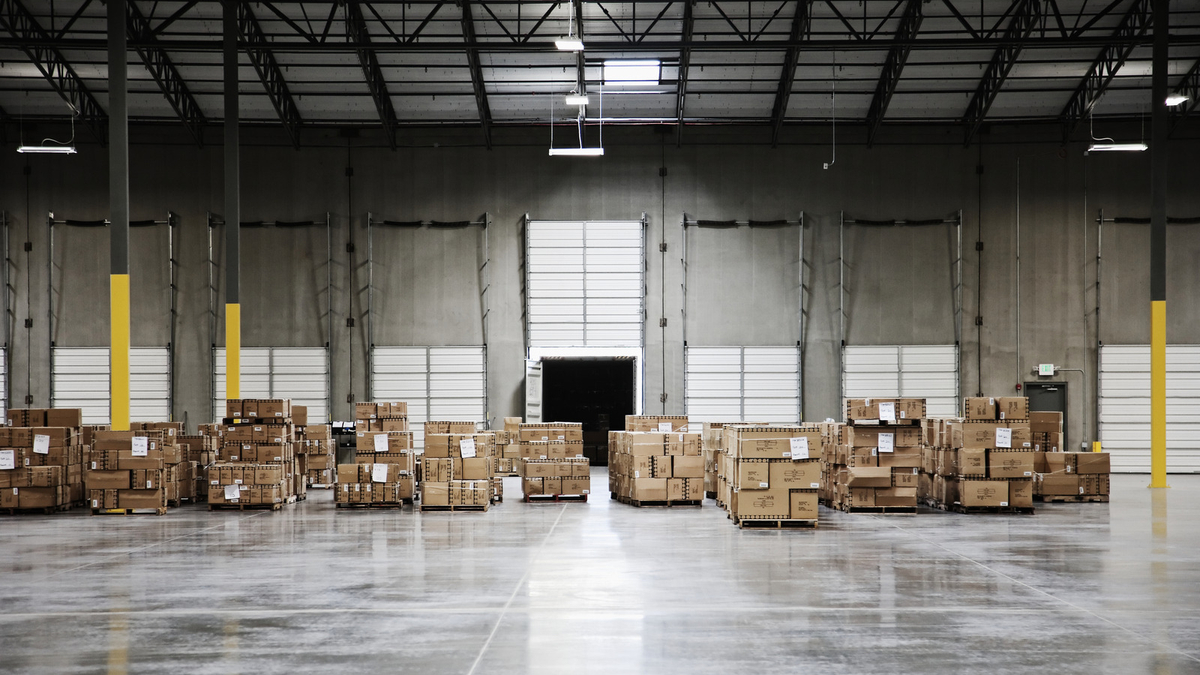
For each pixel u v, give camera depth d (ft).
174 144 80.53
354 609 25.05
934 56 73.51
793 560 33.14
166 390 79.66
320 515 48.75
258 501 51.34
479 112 78.02
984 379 79.92
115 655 20.68
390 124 80.12
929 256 80.48
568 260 81.05
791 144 81.15
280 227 80.69
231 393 60.90
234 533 41.34
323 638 21.94
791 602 25.85
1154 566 31.94
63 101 78.59
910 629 22.76
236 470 51.44
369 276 80.79
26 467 50.31
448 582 28.89
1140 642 21.57
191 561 33.35
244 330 80.33
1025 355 79.82
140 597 26.84
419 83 76.84
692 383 80.79
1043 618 23.95
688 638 21.86
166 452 51.06
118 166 53.57
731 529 42.16
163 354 79.77
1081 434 79.36
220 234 80.43
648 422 60.23
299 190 80.89
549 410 85.35
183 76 75.36
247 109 79.56
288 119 79.66
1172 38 62.54
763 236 81.05
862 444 49.21
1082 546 36.76
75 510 52.26
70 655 20.74
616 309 81.05
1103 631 22.59
